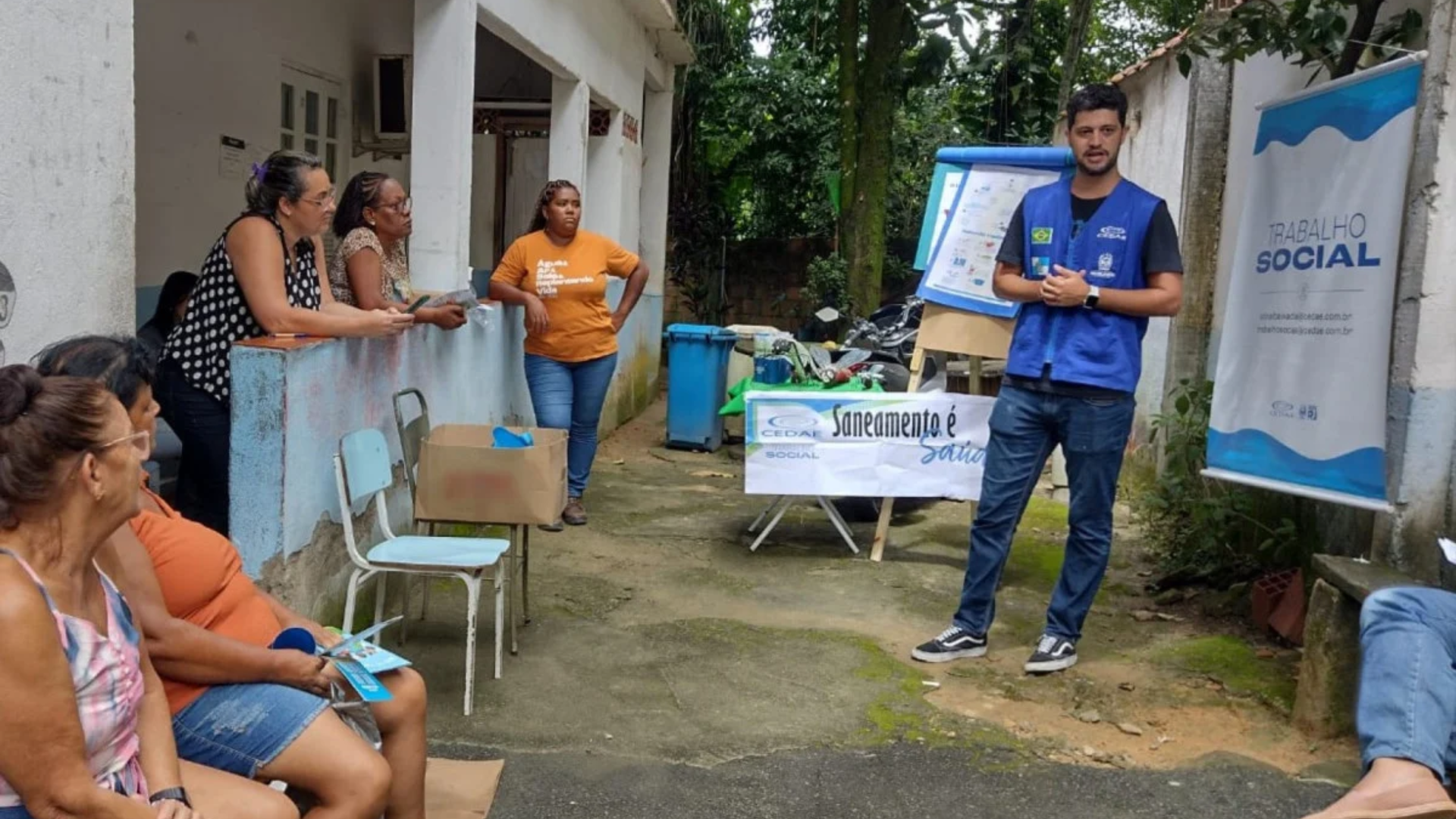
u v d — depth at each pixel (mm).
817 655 4547
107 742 2064
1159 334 7426
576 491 6535
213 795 2260
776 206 15836
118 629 2164
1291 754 3734
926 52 10883
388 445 4680
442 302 5219
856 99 11648
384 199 4934
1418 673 2748
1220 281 6551
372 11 8336
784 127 14898
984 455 5844
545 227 6418
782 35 15680
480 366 6258
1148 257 4230
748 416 5848
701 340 8734
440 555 3980
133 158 3422
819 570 5762
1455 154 3855
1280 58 5859
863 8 13227
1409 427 3969
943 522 6793
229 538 3865
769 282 15695
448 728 3758
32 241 2988
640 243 11781
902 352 8523
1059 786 3504
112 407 2031
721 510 6930
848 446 5863
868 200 11195
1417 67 3914
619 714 3928
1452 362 3928
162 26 6051
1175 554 5777
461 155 5941
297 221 3965
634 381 10477
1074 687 4266
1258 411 4633
